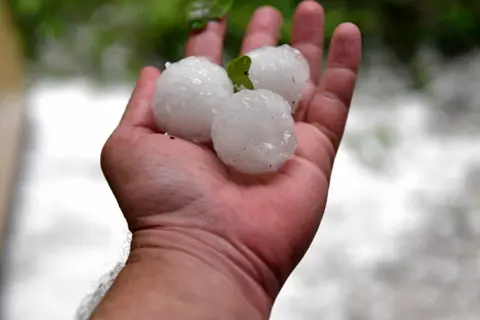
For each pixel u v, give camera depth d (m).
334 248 0.51
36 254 0.52
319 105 0.33
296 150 0.30
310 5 0.36
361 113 0.61
